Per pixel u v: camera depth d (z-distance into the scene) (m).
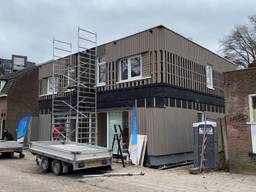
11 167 13.27
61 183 9.67
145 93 14.15
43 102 21.06
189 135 15.25
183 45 15.48
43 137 20.55
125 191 8.55
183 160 14.81
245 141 11.38
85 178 10.43
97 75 16.81
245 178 10.41
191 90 15.79
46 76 20.94
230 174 11.24
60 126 17.45
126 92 15.04
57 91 19.31
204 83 17.16
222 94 19.19
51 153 11.55
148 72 14.22
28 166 13.55
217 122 13.32
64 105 18.55
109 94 15.91
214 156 12.05
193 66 16.20
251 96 11.45
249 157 11.20
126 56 15.27
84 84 16.72
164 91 13.81
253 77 11.44
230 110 11.90
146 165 13.46
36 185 9.30
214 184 9.39
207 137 12.20
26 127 21.61
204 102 16.92
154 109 13.55
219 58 19.30
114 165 13.31
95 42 16.91
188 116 15.33
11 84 24.53
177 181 9.88
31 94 25.30
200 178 10.41
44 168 11.92
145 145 13.52
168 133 13.97
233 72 11.95
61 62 19.11
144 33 14.57
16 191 8.45
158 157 13.44
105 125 16.67
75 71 17.89
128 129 14.95
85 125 16.72
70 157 10.63
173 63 14.56
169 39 14.41
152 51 14.15
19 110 24.58
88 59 17.03
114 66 15.87
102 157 11.38
